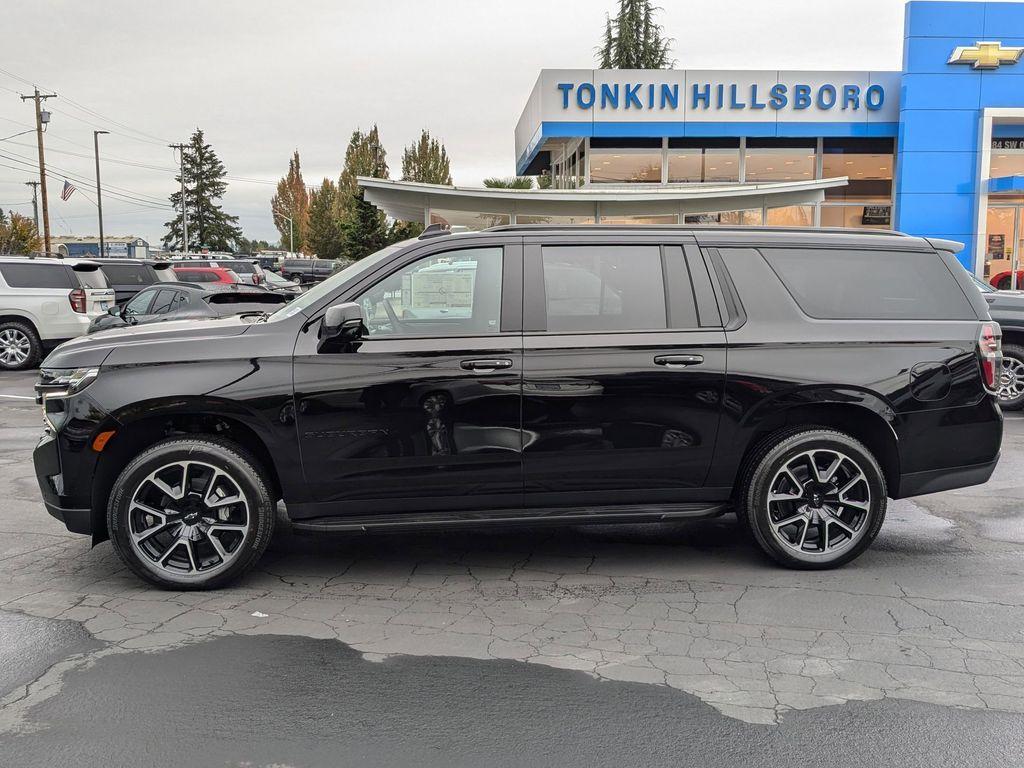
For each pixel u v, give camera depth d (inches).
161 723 127.1
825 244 197.5
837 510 194.9
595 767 115.9
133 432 182.7
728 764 116.5
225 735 123.8
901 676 142.3
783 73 903.7
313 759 117.7
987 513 243.9
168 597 178.7
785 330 189.2
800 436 189.3
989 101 892.0
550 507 188.9
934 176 900.6
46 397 180.2
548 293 185.5
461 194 810.2
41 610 171.3
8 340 585.6
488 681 140.7
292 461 178.7
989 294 423.2
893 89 911.0
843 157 943.7
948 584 186.4
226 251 4333.2
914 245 200.8
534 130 978.1
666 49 1660.9
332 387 177.3
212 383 175.2
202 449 176.4
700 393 185.9
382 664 146.9
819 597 178.7
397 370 178.7
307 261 1802.4
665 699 134.4
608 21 1665.8
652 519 189.9
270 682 140.1
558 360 181.8
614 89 903.1
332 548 213.5
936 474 196.9
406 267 184.2
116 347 179.3
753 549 211.9
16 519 237.8
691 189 804.6
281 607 173.3
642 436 185.5
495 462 182.5
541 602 176.6
